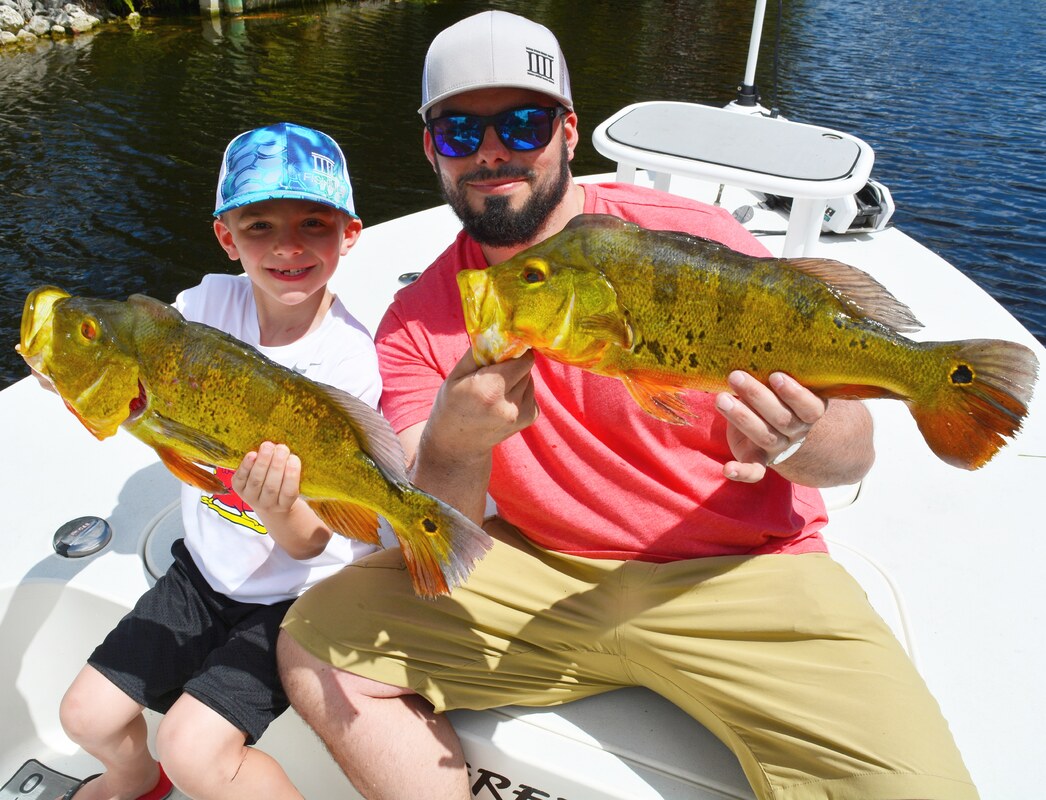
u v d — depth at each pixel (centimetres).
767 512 198
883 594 238
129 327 167
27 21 1639
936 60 1911
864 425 192
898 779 160
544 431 201
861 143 312
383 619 198
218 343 167
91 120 1272
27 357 169
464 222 217
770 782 176
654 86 1619
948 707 208
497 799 201
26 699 252
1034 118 1480
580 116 1425
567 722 202
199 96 1398
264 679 201
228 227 216
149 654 209
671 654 190
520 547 217
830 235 444
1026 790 189
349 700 194
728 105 462
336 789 228
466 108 205
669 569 197
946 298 384
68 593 243
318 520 201
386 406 221
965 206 1069
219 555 214
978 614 236
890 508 275
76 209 1009
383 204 1075
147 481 283
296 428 167
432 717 200
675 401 158
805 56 1906
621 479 199
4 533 260
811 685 176
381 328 230
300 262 210
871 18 2383
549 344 156
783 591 188
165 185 1082
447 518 166
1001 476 288
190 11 1912
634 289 152
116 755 213
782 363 149
